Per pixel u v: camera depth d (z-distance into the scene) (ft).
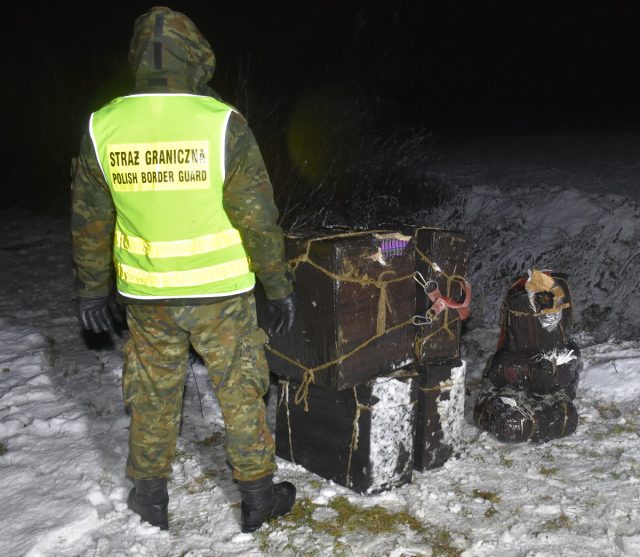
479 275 22.54
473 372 15.21
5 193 32.76
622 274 20.84
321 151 26.53
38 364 15.06
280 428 11.37
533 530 9.42
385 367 10.41
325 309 9.75
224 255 8.21
